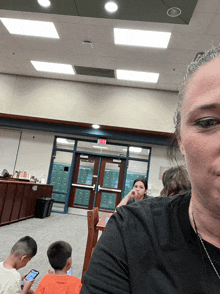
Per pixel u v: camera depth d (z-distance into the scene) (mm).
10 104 5918
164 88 5684
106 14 3359
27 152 6555
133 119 5715
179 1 2930
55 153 6676
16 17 3844
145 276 302
